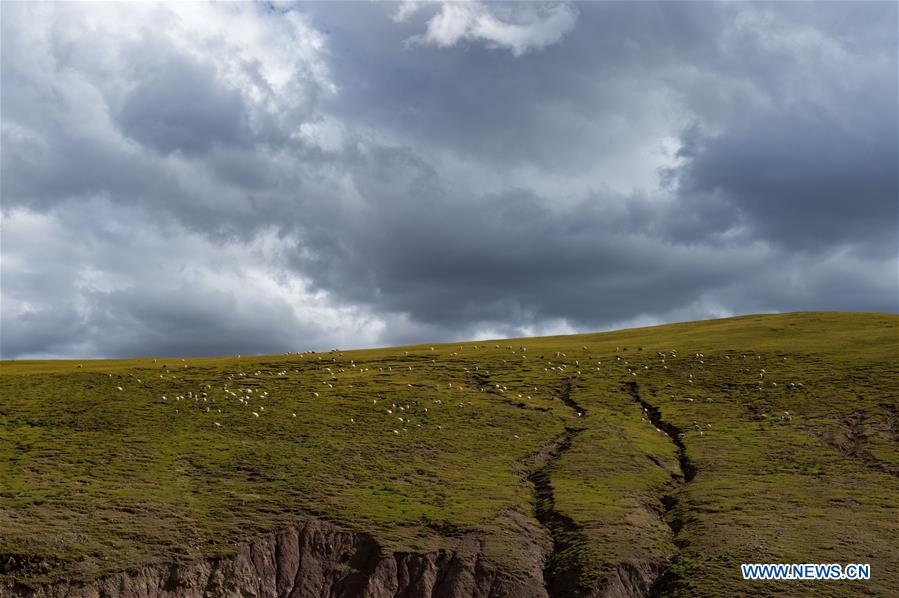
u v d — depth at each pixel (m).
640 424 76.50
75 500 52.34
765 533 51.44
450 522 53.00
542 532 53.53
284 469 61.06
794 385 83.81
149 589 44.28
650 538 52.00
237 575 46.75
